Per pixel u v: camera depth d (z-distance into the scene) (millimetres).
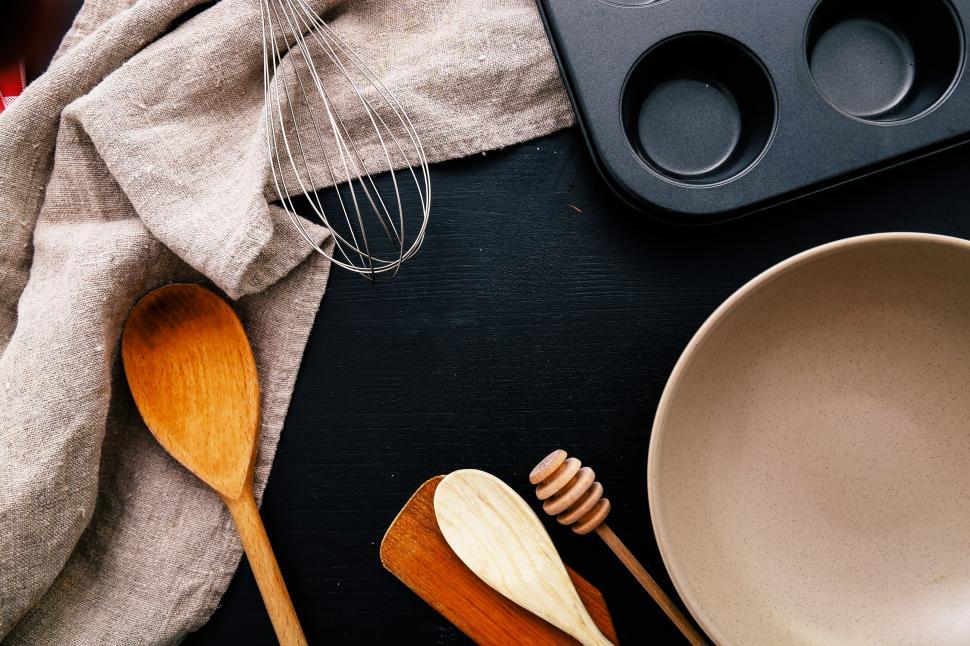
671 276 554
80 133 533
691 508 517
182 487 551
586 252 557
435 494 522
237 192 533
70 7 560
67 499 519
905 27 558
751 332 515
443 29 556
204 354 541
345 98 552
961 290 501
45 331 517
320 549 550
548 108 554
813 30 558
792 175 530
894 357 520
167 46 532
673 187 530
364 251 560
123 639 538
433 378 556
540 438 553
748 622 513
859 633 515
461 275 558
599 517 502
